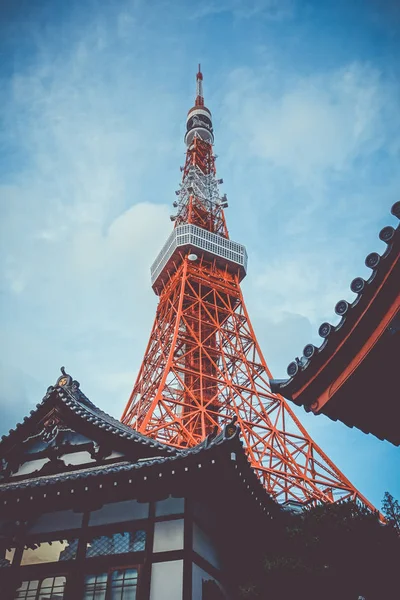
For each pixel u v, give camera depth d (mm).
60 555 18969
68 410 22047
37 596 18391
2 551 19938
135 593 17109
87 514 19438
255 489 19688
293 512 23594
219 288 78312
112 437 20953
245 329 74500
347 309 11836
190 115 112000
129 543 18359
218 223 92438
